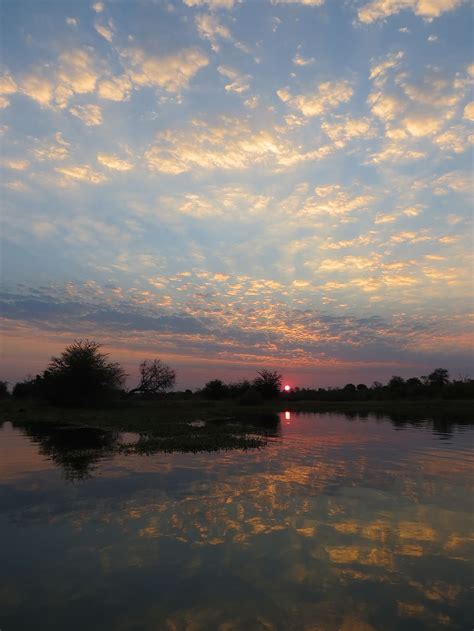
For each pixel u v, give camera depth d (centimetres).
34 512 804
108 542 654
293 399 7731
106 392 5022
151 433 2267
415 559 597
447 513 803
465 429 2611
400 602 485
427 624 443
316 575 547
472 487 1013
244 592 504
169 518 764
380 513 799
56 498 902
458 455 1530
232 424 2973
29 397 6444
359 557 602
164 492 953
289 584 523
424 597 497
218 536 677
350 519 763
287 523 739
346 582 529
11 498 904
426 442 1927
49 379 4922
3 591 509
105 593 502
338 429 2600
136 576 543
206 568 565
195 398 7925
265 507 833
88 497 910
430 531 706
